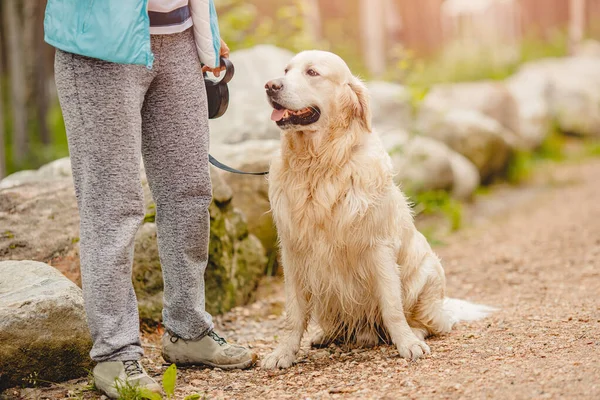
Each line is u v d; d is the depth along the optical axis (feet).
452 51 48.42
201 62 9.48
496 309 13.12
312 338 11.65
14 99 30.53
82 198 8.69
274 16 33.35
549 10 65.77
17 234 12.46
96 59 8.29
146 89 8.80
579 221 21.99
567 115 40.14
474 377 8.65
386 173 10.41
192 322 10.06
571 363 8.79
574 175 31.35
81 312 9.60
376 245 10.34
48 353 9.37
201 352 10.23
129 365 8.88
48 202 13.24
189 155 9.30
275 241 16.85
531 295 14.56
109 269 8.63
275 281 16.34
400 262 11.07
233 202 16.16
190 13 9.11
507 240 20.67
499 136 28.91
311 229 10.34
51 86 42.47
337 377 9.48
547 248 19.06
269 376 9.85
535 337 10.55
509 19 59.72
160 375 10.04
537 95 40.37
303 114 10.14
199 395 8.88
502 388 8.09
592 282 14.99
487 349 10.14
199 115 9.32
